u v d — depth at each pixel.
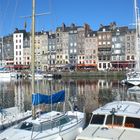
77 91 43.59
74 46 98.56
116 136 11.52
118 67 89.56
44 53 91.75
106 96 37.00
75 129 14.20
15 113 17.05
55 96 15.23
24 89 47.91
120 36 92.75
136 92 41.22
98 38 96.00
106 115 12.73
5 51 104.19
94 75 77.88
